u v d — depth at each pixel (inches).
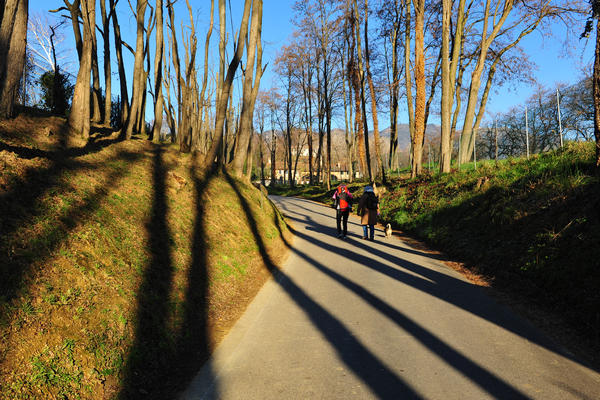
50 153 238.1
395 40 1130.7
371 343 157.2
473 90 807.7
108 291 147.0
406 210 607.8
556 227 247.8
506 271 253.6
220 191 406.0
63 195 188.7
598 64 277.6
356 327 176.6
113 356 123.9
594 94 283.6
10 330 104.3
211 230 293.7
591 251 201.3
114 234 187.8
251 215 414.9
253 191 544.4
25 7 258.8
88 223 178.5
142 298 161.2
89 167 255.8
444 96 698.8
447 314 193.0
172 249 222.8
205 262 239.1
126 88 490.9
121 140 392.5
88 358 116.0
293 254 370.3
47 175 200.8
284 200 1174.3
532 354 143.4
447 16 689.6
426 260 336.2
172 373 134.6
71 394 103.7
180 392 120.6
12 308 110.0
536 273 225.8
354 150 1923.0
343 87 1362.0
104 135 381.1
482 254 300.2
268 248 362.6
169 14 480.4
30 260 130.6
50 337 111.7
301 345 156.9
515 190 353.4
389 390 118.0
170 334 155.1
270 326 180.5
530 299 209.9
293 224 613.9
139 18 407.5
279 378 128.4
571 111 1040.2
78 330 121.4
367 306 208.5
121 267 167.9
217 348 155.7
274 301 221.1
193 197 330.6
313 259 345.1
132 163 321.1
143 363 132.3
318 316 193.6
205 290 209.5
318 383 124.0
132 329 140.8
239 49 442.3
